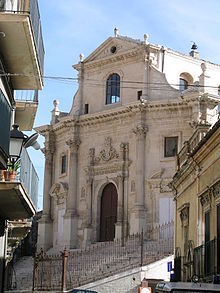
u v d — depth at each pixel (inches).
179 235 1101.7
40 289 1439.5
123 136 2044.8
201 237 881.5
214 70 2226.9
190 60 2155.5
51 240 2236.7
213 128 746.8
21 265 1966.0
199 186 902.4
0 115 614.9
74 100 2260.1
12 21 612.4
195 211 928.9
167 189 1898.4
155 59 2055.9
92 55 2219.5
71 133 2178.9
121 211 1989.4
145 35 2038.6
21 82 764.0
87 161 2137.1
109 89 2154.3
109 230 2054.6
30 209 738.8
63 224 2144.4
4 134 634.8
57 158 2278.5
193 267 879.7
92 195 2110.0
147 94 2007.9
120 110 2027.6
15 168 686.5
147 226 1909.4
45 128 2295.8
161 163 1934.1
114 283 1395.2
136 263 1501.0
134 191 1972.2
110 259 1646.2
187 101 1893.5
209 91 1935.3
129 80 2076.8
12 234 1015.6
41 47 756.6
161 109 1952.5
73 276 1545.3
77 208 2138.3
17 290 1439.5
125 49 2106.3
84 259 1705.2
